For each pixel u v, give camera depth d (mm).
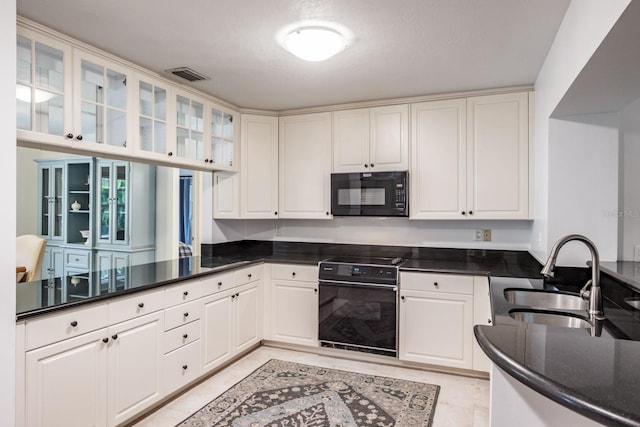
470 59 2623
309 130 3812
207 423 2365
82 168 5371
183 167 3375
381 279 3227
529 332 1288
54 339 1874
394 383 2926
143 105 2781
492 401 1238
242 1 1931
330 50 2314
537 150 2967
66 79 2264
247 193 3846
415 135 3447
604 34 1350
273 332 3641
